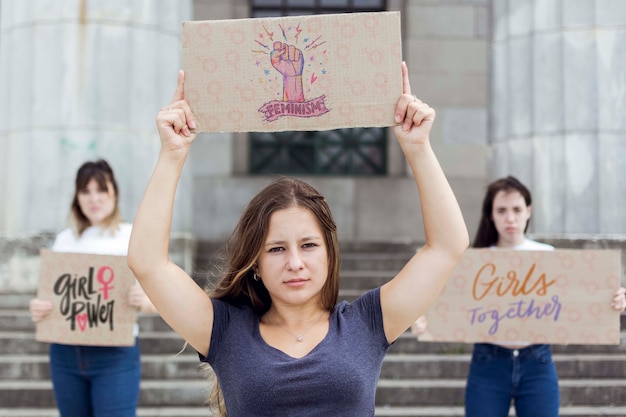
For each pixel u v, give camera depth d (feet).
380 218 41.83
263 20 8.31
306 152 42.88
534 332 14.07
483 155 42.39
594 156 28.19
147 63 29.40
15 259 27.50
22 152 28.99
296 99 8.31
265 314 8.45
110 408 14.08
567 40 28.53
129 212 28.66
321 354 7.66
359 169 42.98
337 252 8.31
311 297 8.07
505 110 29.99
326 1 43.16
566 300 14.08
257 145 42.75
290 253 7.90
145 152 29.19
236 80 8.32
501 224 14.93
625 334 22.97
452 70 42.73
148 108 29.37
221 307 8.21
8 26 29.86
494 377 13.98
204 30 8.34
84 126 28.50
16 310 26.27
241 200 41.24
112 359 14.21
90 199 15.12
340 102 8.27
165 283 7.90
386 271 31.42
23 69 29.25
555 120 28.68
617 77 28.32
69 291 14.30
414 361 22.67
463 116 42.55
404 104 8.14
